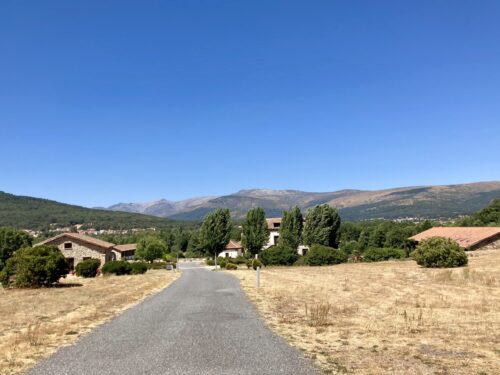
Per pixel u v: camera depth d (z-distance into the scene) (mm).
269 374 7621
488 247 49875
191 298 20234
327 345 9922
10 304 18734
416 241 60281
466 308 14953
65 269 29625
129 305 17906
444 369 7902
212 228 71000
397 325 12266
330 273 34844
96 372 7848
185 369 7953
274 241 92000
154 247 81438
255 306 16875
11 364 8539
